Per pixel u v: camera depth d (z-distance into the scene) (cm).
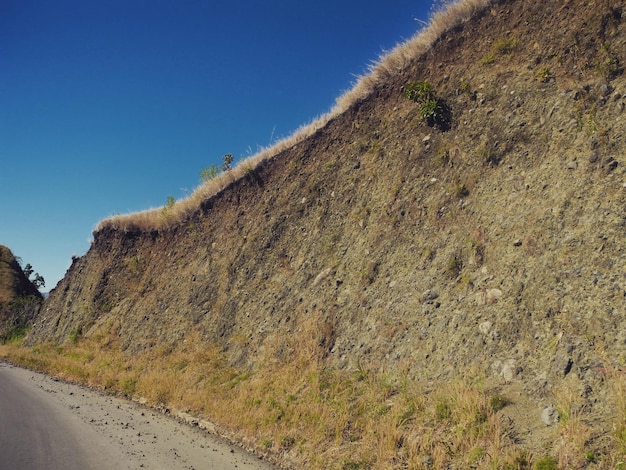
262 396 876
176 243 1991
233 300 1363
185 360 1281
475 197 869
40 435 776
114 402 1108
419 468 520
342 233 1157
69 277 2878
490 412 550
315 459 617
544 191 742
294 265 1243
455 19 1159
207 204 1892
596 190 664
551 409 511
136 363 1455
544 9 957
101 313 2139
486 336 665
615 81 746
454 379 652
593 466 420
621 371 490
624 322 527
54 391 1263
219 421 843
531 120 848
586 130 737
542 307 624
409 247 942
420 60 1210
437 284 819
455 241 846
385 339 827
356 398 741
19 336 3102
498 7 1071
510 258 721
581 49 830
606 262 591
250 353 1110
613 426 446
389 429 605
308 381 853
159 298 1777
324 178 1342
